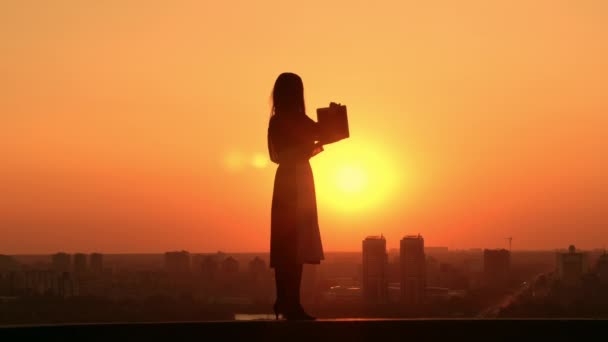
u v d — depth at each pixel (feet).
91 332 24.79
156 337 24.75
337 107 24.79
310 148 24.95
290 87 25.21
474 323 25.04
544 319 25.26
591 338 25.09
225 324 24.59
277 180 25.22
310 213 25.07
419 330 24.85
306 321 24.32
